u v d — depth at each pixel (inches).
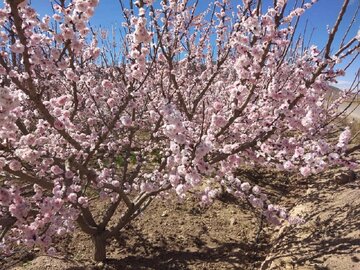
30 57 114.8
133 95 147.3
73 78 137.4
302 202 219.5
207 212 223.8
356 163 116.5
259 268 165.6
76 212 140.6
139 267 171.2
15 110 108.7
